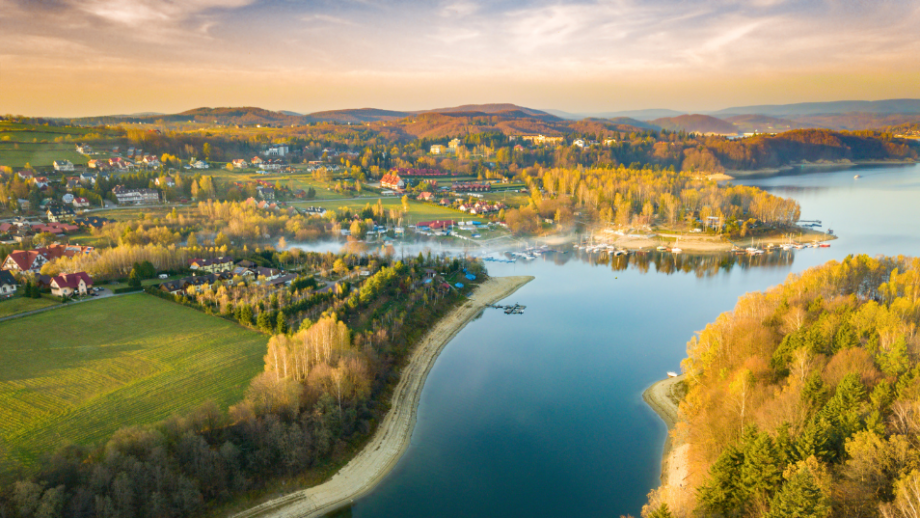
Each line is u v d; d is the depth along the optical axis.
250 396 103.38
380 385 127.31
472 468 102.44
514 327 179.38
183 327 150.00
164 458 84.88
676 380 135.25
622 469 101.25
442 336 168.50
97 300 172.00
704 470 90.12
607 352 157.50
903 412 75.81
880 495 67.56
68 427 99.88
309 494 93.75
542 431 114.88
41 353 131.38
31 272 193.75
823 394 87.25
